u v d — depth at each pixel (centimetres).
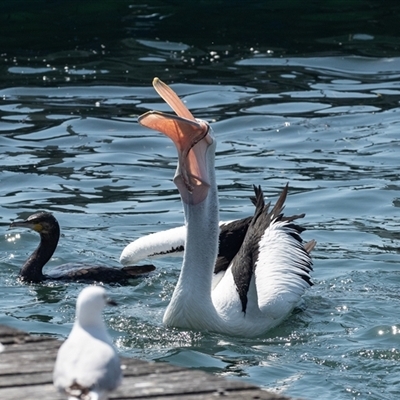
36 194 1608
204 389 639
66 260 1334
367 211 1525
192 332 1060
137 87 2291
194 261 1059
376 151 1833
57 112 2098
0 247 1385
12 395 617
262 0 3112
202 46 2634
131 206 1558
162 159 1820
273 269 1144
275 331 1095
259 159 1798
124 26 2828
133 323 1085
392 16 2909
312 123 2012
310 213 1514
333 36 2723
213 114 2080
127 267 1271
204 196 1057
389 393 910
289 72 2409
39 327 1072
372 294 1205
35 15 2952
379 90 2269
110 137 1941
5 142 1897
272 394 635
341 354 1013
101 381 546
